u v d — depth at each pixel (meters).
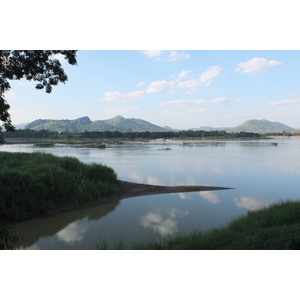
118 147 73.56
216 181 20.45
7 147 70.81
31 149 61.06
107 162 33.66
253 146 76.50
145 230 9.58
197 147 72.00
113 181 16.92
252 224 8.25
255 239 6.61
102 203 13.50
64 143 100.38
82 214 11.71
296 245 5.91
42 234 9.28
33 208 11.25
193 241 6.96
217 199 14.38
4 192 10.73
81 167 16.48
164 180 20.89
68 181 13.52
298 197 15.02
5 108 7.87
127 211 12.12
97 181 15.50
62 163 16.00
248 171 25.81
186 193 15.80
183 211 12.08
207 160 36.31
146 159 37.75
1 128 7.91
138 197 14.79
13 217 10.66
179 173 24.53
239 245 6.45
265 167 28.75
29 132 143.00
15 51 8.25
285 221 8.15
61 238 8.83
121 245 7.46
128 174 23.84
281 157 40.62
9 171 11.77
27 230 9.71
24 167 14.08
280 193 16.12
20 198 10.95
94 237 8.88
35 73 9.06
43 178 12.73
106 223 10.45
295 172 25.08
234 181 20.47
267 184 19.11
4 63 8.16
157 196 15.03
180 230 9.55
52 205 12.02
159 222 10.52
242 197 14.92
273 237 6.68
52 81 9.59
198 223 10.35
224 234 7.39
